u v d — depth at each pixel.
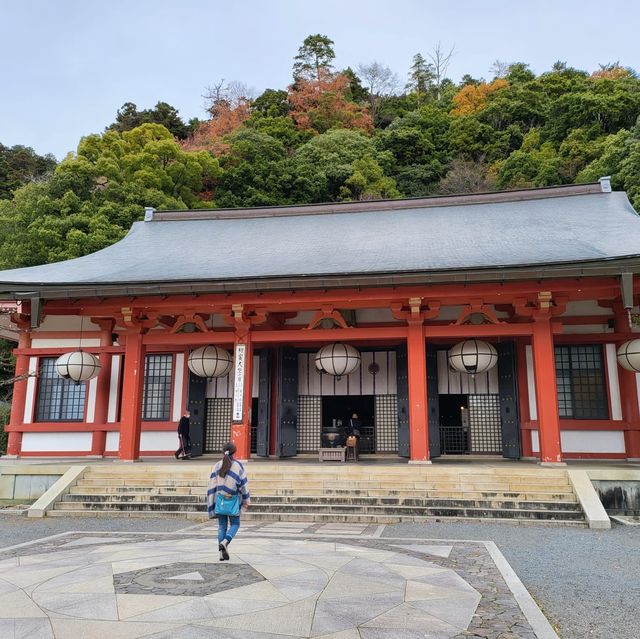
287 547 7.80
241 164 45.38
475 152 53.16
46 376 18.36
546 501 10.70
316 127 59.75
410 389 13.66
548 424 13.02
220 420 17.83
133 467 13.00
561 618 5.12
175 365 18.20
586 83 56.56
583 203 18.64
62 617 4.71
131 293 13.66
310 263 14.61
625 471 11.38
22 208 29.86
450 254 14.28
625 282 11.88
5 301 15.63
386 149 53.81
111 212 30.66
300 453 17.38
